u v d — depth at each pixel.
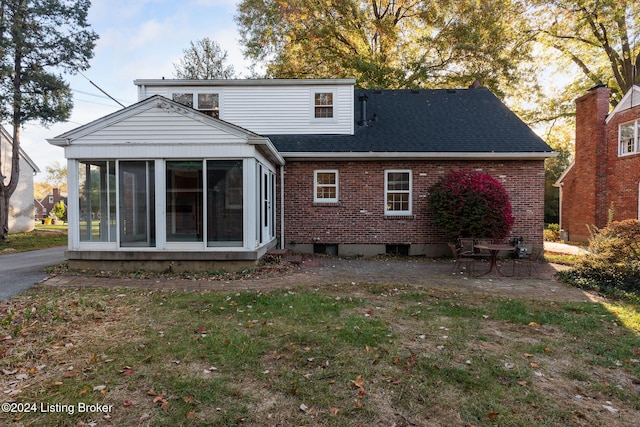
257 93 12.39
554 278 8.14
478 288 7.07
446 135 12.05
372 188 11.61
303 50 21.31
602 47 21.47
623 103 14.58
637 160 13.84
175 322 4.83
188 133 8.22
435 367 3.56
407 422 2.71
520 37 21.86
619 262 7.22
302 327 4.64
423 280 7.76
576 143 16.92
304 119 12.39
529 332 4.62
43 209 57.97
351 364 3.63
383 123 12.90
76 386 3.17
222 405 2.91
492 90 20.36
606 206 15.41
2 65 15.34
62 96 17.00
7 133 21.34
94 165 8.33
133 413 2.79
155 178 8.25
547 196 27.95
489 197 10.15
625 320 5.09
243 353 3.84
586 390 3.21
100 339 4.21
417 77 19.94
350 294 6.40
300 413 2.82
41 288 6.73
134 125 8.21
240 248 8.30
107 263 8.35
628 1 17.94
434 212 10.98
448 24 20.03
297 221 11.66
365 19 20.11
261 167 9.39
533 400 3.02
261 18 22.34
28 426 2.62
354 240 11.66
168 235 8.30
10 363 3.59
